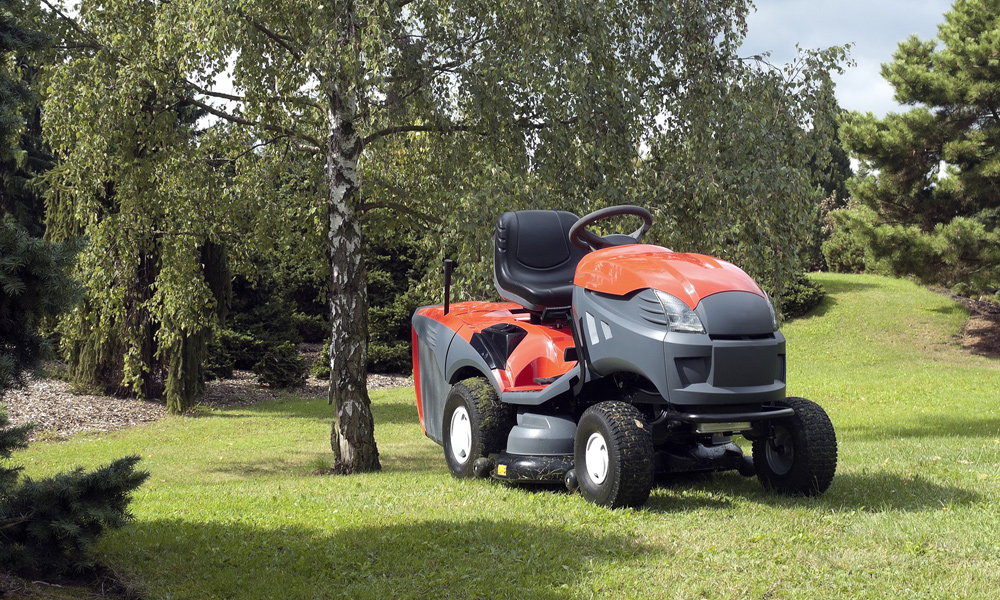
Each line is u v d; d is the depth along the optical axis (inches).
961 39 897.5
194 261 509.0
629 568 152.6
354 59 336.2
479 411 244.8
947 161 884.0
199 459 496.4
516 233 251.6
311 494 247.1
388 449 500.7
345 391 397.7
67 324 540.4
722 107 379.9
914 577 142.4
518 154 387.2
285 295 1079.6
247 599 145.4
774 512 189.8
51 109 426.6
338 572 157.9
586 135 376.5
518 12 362.6
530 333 245.3
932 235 852.0
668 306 189.2
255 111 436.8
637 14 403.9
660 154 408.5
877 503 197.6
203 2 349.7
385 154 490.0
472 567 158.1
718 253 374.3
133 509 225.3
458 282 354.9
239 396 800.9
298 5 354.3
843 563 150.9
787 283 386.9
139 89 414.3
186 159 461.4
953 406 517.3
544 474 220.2
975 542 159.8
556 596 140.9
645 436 192.9
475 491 227.3
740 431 207.8
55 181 498.3
